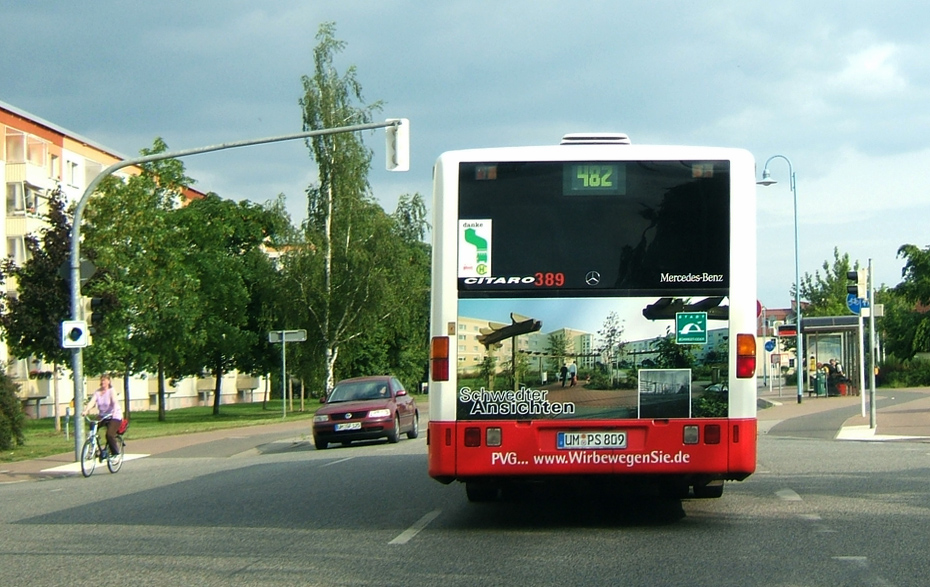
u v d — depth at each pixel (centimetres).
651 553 880
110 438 2173
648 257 973
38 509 1418
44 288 3662
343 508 1255
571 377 970
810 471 1517
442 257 983
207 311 5541
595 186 980
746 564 820
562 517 1120
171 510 1314
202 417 5700
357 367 7562
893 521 1020
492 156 985
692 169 978
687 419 964
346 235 5228
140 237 4441
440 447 972
